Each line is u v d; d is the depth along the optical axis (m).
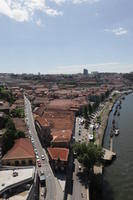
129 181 126.56
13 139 146.88
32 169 106.38
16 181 93.69
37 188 105.25
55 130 180.62
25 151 130.25
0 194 85.56
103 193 115.31
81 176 124.00
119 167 143.75
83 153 125.88
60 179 118.44
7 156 126.94
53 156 129.50
